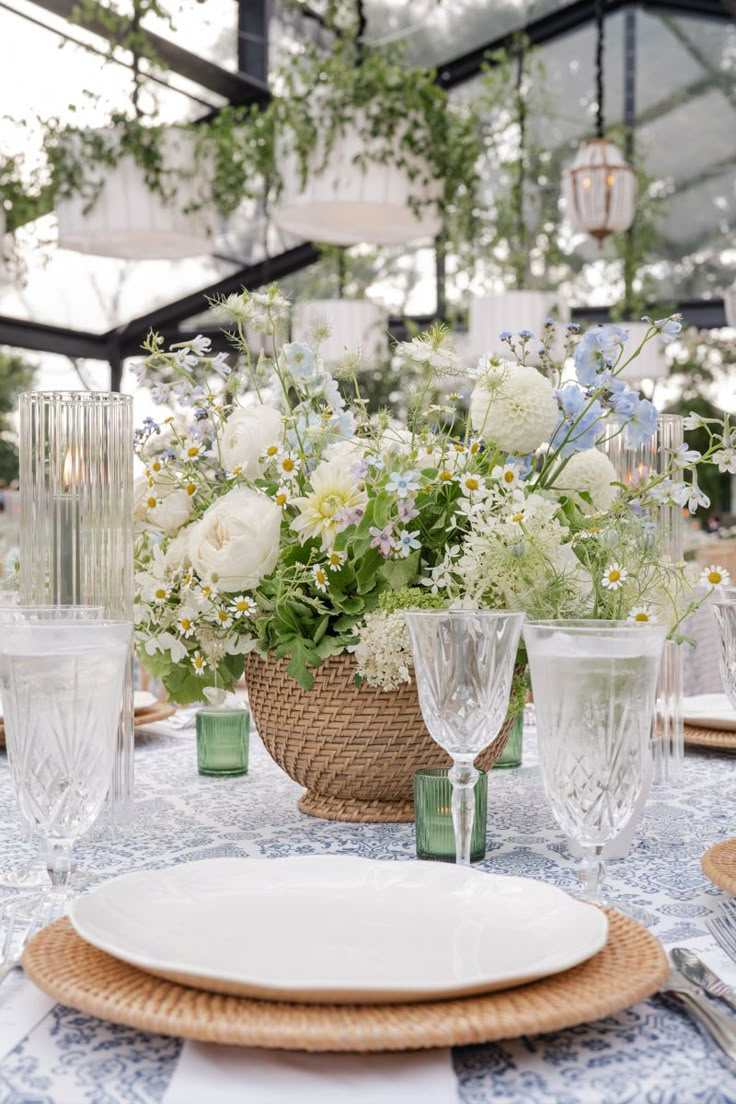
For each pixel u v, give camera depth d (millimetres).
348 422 1080
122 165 4535
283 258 7598
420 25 7051
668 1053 547
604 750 734
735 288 6121
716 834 1023
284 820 1063
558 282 7723
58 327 7348
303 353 1089
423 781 916
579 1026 580
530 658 765
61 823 762
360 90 4207
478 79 7453
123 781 1006
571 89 7473
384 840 983
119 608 1037
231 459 1072
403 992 515
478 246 7340
